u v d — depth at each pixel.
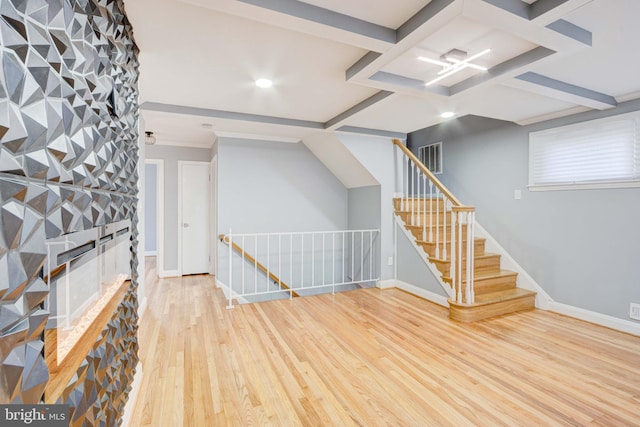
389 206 4.47
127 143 1.58
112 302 1.29
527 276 3.65
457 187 4.52
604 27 1.71
